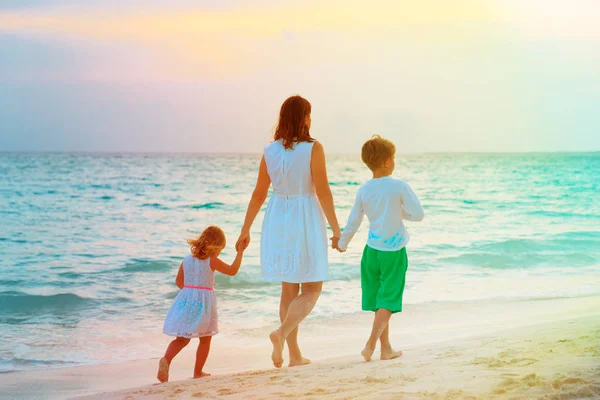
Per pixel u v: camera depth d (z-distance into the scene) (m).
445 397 2.95
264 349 6.53
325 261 4.42
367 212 4.39
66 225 21.86
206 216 25.52
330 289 10.11
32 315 8.67
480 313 7.86
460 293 9.51
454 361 3.97
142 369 5.88
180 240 18.02
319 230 4.41
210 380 4.34
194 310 5.00
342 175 55.25
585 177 50.53
